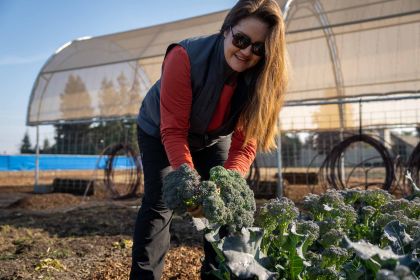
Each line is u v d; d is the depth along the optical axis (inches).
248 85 94.3
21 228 230.1
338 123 456.4
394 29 362.6
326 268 67.9
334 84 397.1
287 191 383.6
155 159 99.0
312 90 405.4
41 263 141.3
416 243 66.1
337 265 71.2
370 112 438.0
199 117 96.7
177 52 92.4
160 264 98.6
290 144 530.9
